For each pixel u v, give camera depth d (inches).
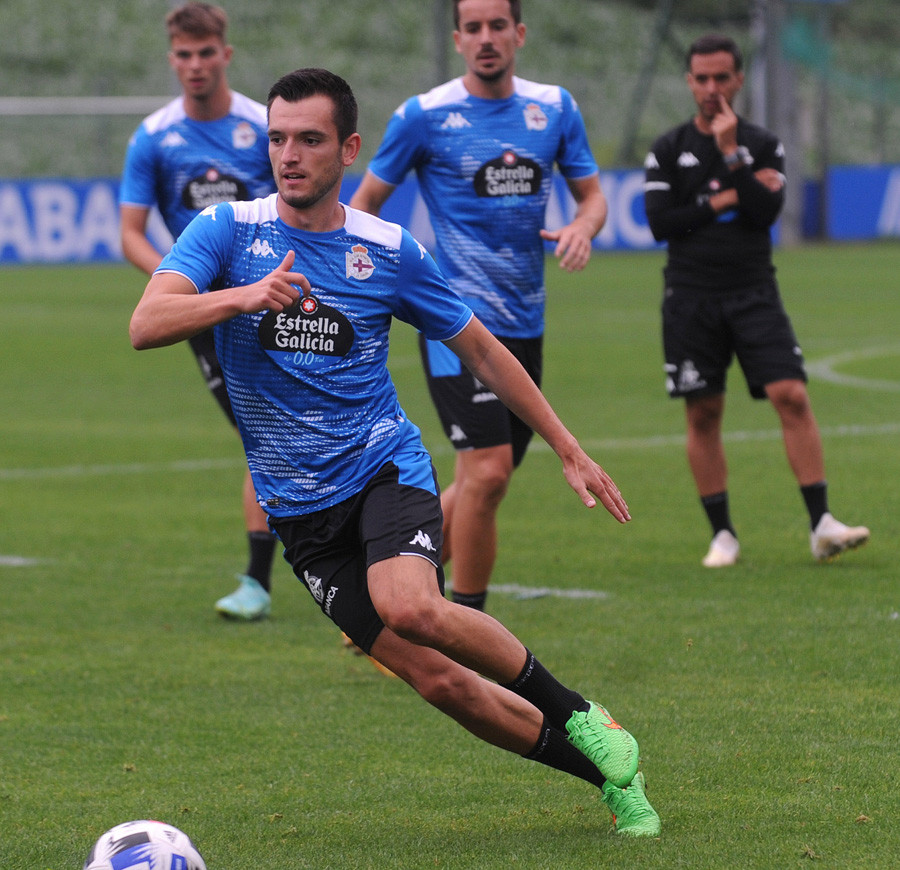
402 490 498.9
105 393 1897.1
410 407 1761.8
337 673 747.4
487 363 515.5
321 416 501.4
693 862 473.7
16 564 1004.6
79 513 1176.8
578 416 1638.8
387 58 5994.1
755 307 946.1
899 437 1466.5
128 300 3090.6
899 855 477.1
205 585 946.1
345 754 614.9
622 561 978.1
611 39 6461.6
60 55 5777.6
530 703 506.0
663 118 5546.3
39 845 514.0
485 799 554.3
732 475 1283.2
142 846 415.2
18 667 759.7
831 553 938.7
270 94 488.7
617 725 506.9
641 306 2994.6
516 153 798.5
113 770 599.2
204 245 487.2
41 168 4773.6
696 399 957.8
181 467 1384.1
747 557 979.3
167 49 5994.1
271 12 6146.7
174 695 708.0
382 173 805.9
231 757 613.6
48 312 2876.5
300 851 500.1
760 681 698.2
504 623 820.6
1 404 1801.2
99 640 814.5
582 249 783.1
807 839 493.7
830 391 1815.9
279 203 500.1
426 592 479.2
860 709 649.6
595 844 495.2
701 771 572.4
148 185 935.7
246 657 778.8
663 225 952.3
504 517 1135.0
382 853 495.2
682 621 816.3
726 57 930.1
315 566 510.0
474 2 786.2
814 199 4697.3
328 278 497.0
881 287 3289.9
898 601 847.1
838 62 6304.1
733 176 925.8
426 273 510.0
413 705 689.0
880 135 5388.8
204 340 889.5
